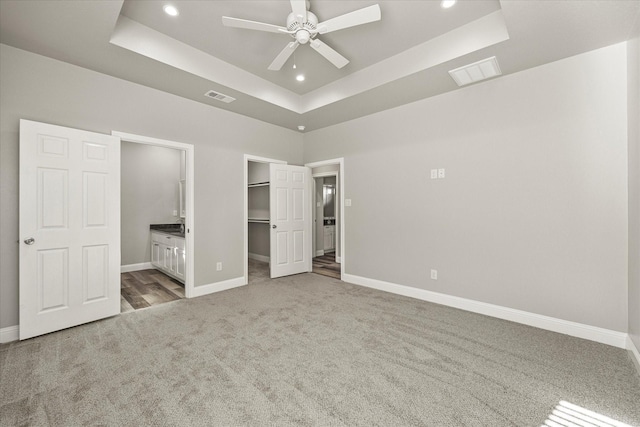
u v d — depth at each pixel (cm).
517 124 281
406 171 370
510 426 147
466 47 249
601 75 238
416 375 192
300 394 173
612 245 235
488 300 302
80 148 271
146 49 257
